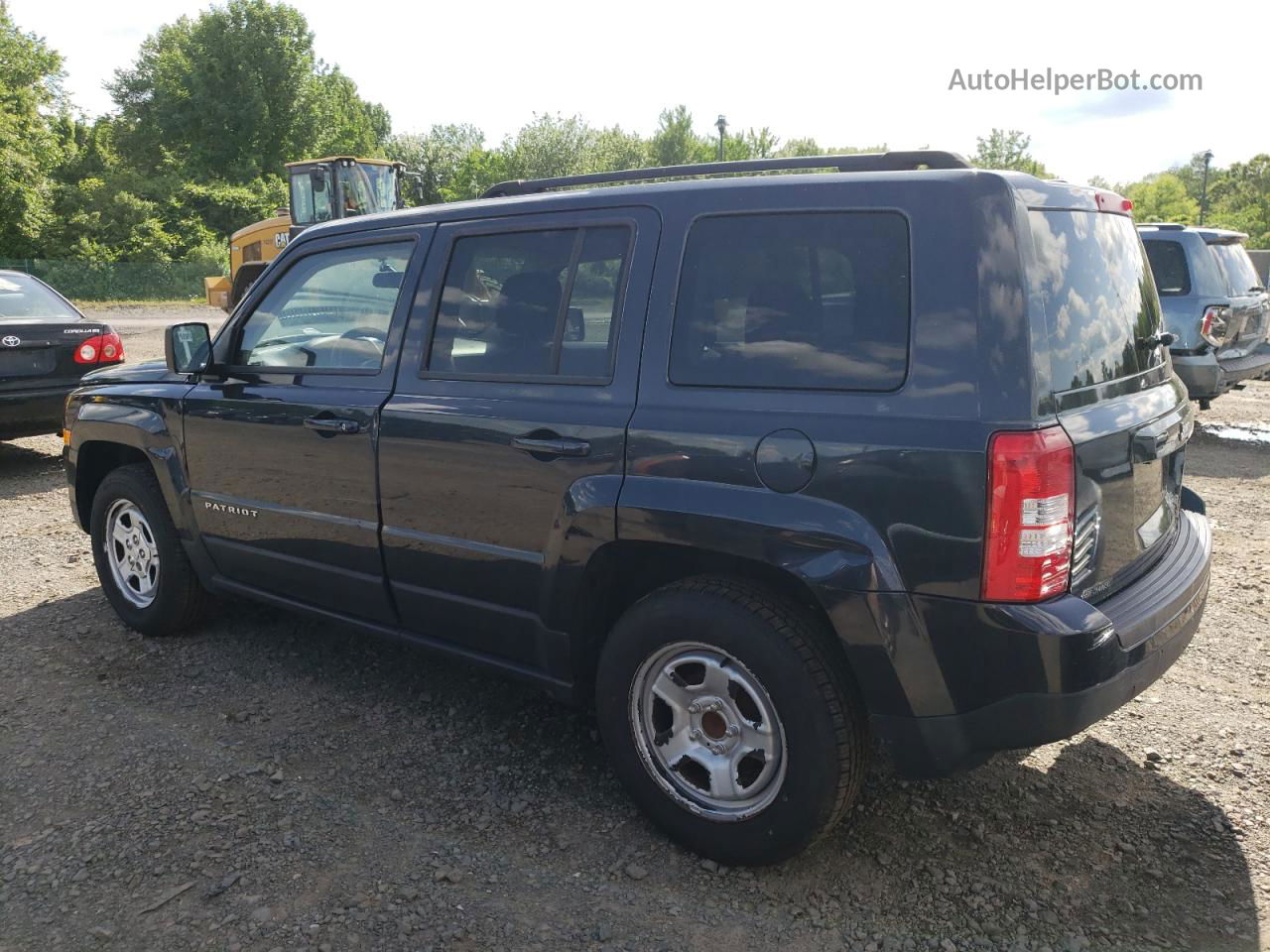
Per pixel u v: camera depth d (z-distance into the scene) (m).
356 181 16.41
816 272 2.67
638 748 2.97
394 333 3.56
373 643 4.59
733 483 2.67
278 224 17.88
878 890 2.75
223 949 2.53
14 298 7.98
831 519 2.51
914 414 2.45
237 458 4.04
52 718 3.83
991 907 2.67
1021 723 2.41
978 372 2.39
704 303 2.85
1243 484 7.71
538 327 3.19
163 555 4.47
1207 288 9.16
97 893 2.75
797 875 2.82
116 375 4.79
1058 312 2.53
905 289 2.52
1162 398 3.02
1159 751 3.50
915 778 2.61
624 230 3.04
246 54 56.31
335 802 3.21
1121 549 2.72
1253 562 5.66
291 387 3.85
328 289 3.83
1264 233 58.16
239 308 4.15
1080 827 3.04
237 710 3.89
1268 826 3.03
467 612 3.38
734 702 2.78
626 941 2.55
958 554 2.38
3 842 3.00
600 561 2.98
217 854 2.93
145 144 58.59
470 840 3.00
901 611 2.45
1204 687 4.02
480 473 3.21
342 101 74.25
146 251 44.16
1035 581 2.36
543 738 3.66
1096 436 2.53
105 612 4.99
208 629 4.75
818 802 2.63
